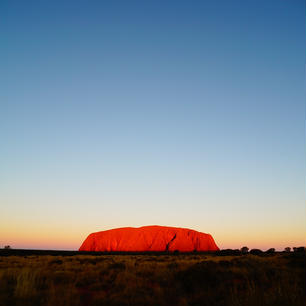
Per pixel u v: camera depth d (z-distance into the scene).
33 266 22.14
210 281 12.97
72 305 9.54
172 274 15.27
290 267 15.81
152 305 9.88
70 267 21.28
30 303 9.48
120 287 12.64
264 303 8.59
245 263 17.25
